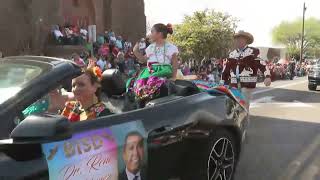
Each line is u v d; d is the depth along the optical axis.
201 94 4.70
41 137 2.71
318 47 92.56
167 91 4.74
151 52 6.44
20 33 22.64
